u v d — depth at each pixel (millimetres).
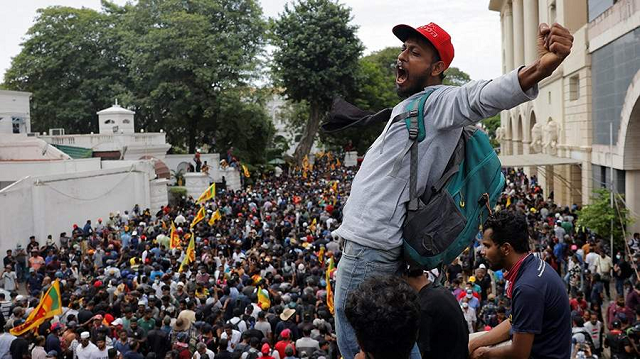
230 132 54156
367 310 2707
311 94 55625
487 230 4148
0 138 37188
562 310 3914
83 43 54656
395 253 3309
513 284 4047
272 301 15641
